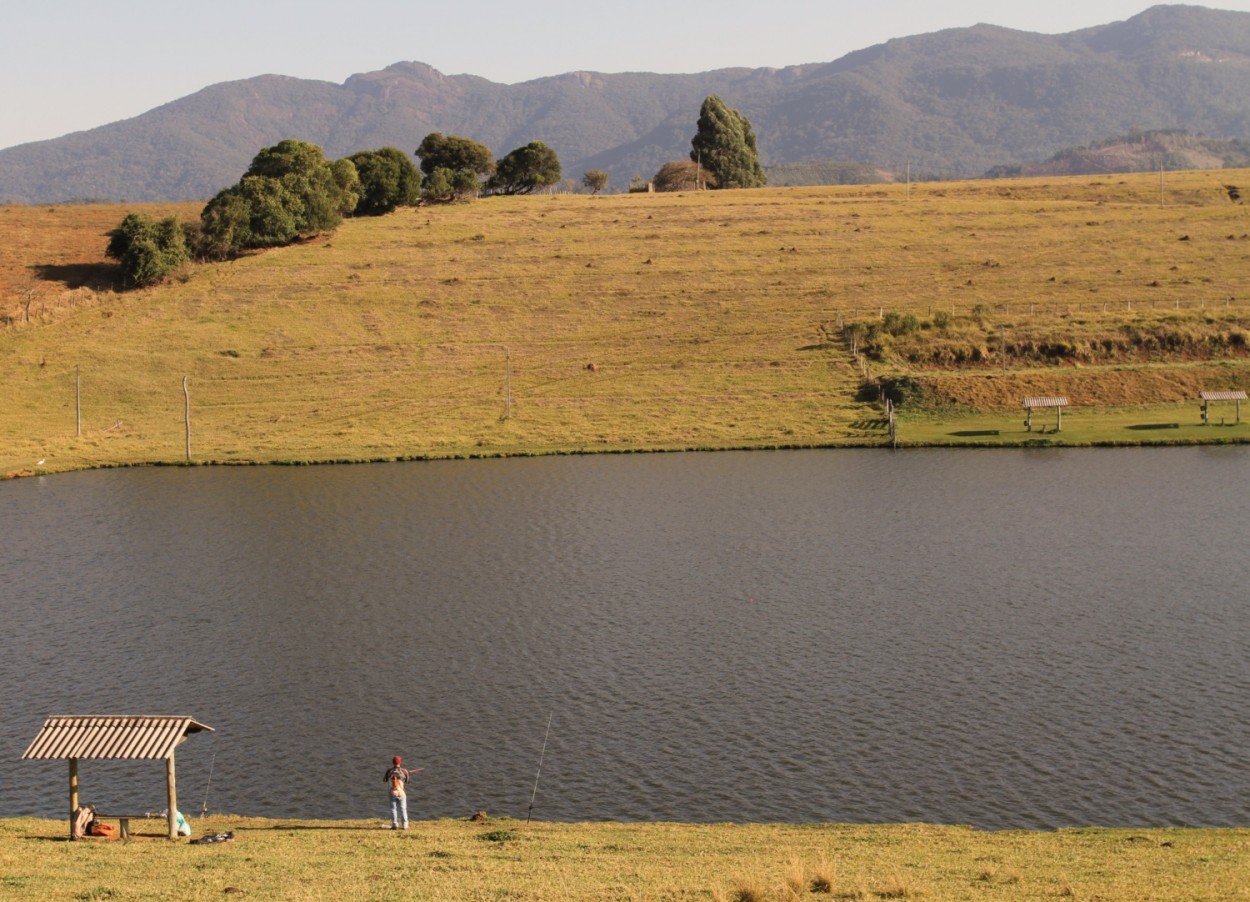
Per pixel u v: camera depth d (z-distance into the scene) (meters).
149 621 64.31
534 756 46.47
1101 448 107.00
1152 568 69.44
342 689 53.88
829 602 64.81
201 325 144.62
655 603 65.56
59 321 143.88
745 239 172.25
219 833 36.25
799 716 49.47
